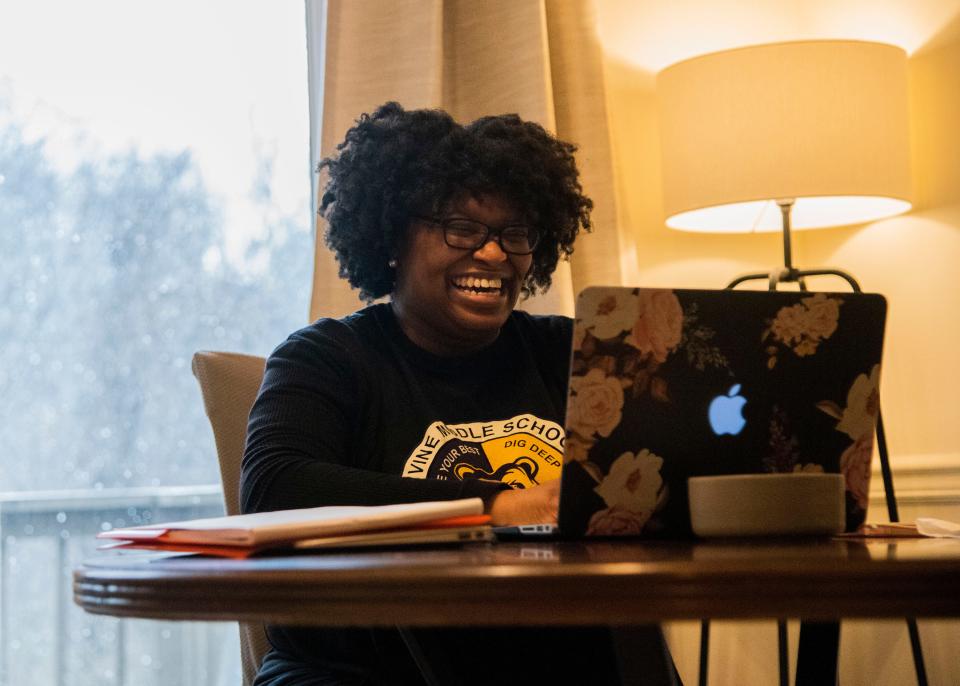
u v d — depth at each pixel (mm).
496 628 1317
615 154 2512
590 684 1319
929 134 2473
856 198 2449
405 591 731
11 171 2619
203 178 2682
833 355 1186
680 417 1130
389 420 1602
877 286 2549
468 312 1672
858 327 1194
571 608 709
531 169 1723
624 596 708
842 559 756
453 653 1304
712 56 2238
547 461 1634
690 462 1146
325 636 1387
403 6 2484
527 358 1755
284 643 1454
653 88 2684
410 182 1710
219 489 2645
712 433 1146
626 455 1119
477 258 1663
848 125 2191
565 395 1771
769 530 1088
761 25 2637
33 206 2625
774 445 1176
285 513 1116
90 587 896
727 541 1094
